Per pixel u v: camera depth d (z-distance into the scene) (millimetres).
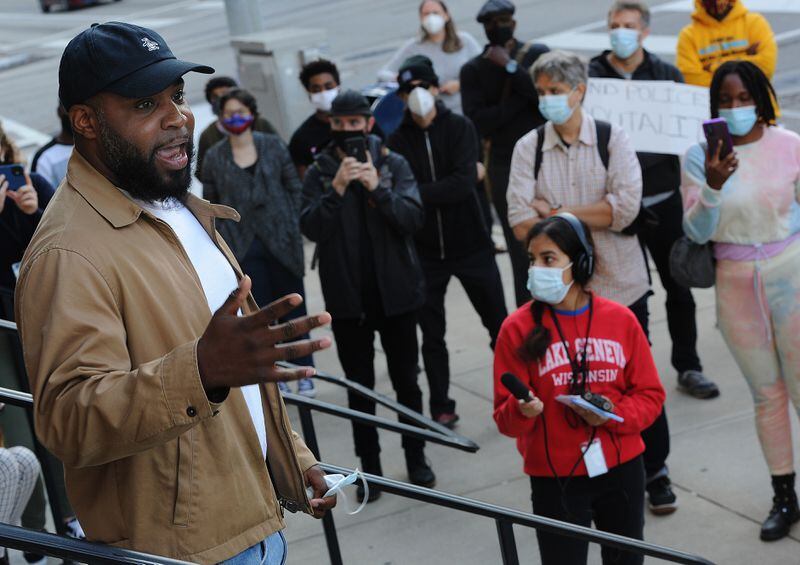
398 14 24344
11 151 4895
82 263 1940
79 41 1973
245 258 6246
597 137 4914
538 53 6602
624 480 3666
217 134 7246
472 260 5941
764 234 4504
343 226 5129
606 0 20641
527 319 3678
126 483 2066
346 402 6625
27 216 4680
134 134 1991
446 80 8234
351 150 5008
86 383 1823
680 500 5047
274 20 25922
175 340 2031
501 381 3518
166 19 30656
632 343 3641
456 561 4801
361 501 5402
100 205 2016
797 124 10727
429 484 5430
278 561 2391
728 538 4707
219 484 2129
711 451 5445
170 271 2082
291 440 2500
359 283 5164
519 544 4910
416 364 5457
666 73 6047
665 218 5852
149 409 1780
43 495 4527
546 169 5000
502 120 6371
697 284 4672
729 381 6168
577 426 3609
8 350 4594
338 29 23266
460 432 6000
